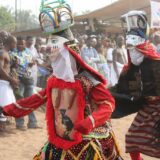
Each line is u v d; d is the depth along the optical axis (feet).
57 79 12.26
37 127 28.60
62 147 12.20
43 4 12.47
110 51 43.14
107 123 12.54
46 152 12.54
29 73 28.66
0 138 25.32
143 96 16.76
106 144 12.43
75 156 12.15
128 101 16.97
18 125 27.78
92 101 12.32
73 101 12.18
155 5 38.27
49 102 12.56
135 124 16.85
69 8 12.40
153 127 16.52
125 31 17.03
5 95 25.49
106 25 73.61
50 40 12.34
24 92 28.50
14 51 27.40
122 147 23.76
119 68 42.57
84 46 42.39
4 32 27.40
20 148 23.40
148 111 16.75
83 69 12.26
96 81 12.21
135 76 16.89
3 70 25.54
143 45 16.61
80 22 74.95
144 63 16.69
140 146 16.57
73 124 12.17
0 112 13.02
